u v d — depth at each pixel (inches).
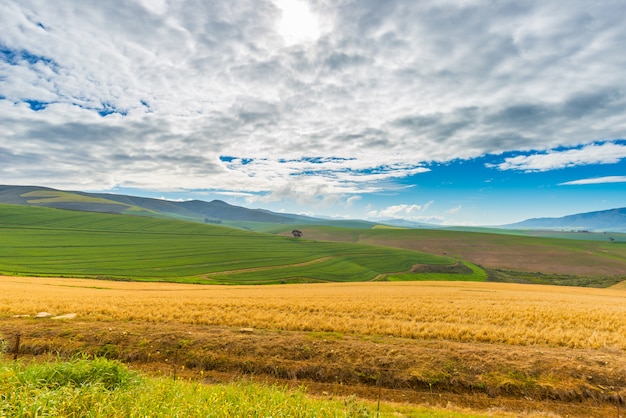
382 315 990.4
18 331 712.4
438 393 536.7
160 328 769.6
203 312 970.7
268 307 1083.9
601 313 1009.5
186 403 286.4
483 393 534.6
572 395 518.0
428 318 947.3
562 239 7057.1
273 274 3631.9
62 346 661.9
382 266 4360.2
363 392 541.0
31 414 230.1
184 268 3651.6
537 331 804.6
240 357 631.8
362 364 601.0
